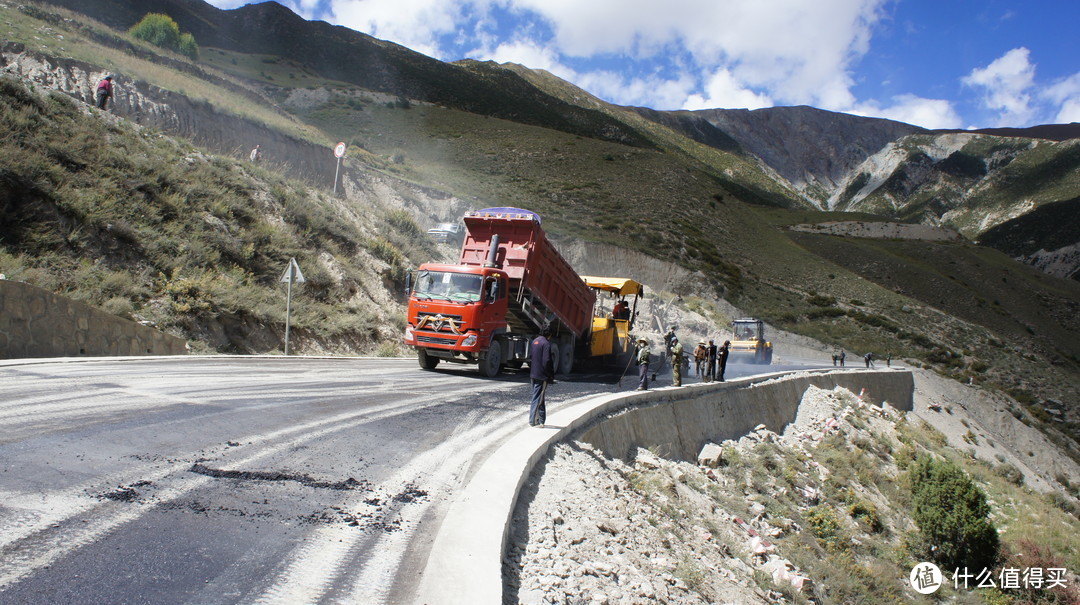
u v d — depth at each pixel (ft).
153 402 29.22
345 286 83.71
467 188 243.81
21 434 21.42
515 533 19.56
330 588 13.26
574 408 40.09
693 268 239.91
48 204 57.06
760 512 46.85
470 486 21.30
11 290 41.75
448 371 60.34
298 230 85.97
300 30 529.45
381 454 24.36
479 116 371.56
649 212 272.10
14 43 107.34
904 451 102.73
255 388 37.04
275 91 345.51
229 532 15.35
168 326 55.93
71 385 31.68
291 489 19.04
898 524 63.62
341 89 369.30
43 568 12.48
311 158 151.02
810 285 287.89
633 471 36.42
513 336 61.77
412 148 296.71
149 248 62.34
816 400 104.68
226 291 63.77
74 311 45.52
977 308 355.15
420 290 57.93
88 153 68.08
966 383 240.12
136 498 16.78
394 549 15.75
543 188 272.92
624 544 23.26
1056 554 64.54
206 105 127.95
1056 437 232.53
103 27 182.09
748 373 107.14
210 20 498.69
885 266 386.93
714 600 23.22
